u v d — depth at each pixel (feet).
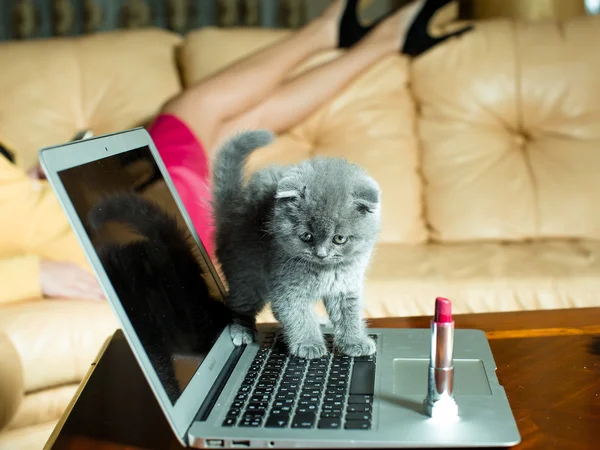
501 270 6.13
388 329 4.02
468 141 7.35
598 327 4.00
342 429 2.81
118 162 3.34
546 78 7.36
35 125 7.18
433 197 7.25
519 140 7.53
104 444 2.95
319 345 3.60
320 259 3.49
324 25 7.52
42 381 4.89
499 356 3.63
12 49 7.48
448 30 7.83
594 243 6.81
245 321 3.92
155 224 3.44
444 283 5.95
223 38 7.72
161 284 3.25
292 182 3.51
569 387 3.26
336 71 7.36
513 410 3.05
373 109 7.50
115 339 4.08
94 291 5.38
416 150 7.53
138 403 3.31
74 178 2.88
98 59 7.54
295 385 3.24
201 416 2.96
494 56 7.45
